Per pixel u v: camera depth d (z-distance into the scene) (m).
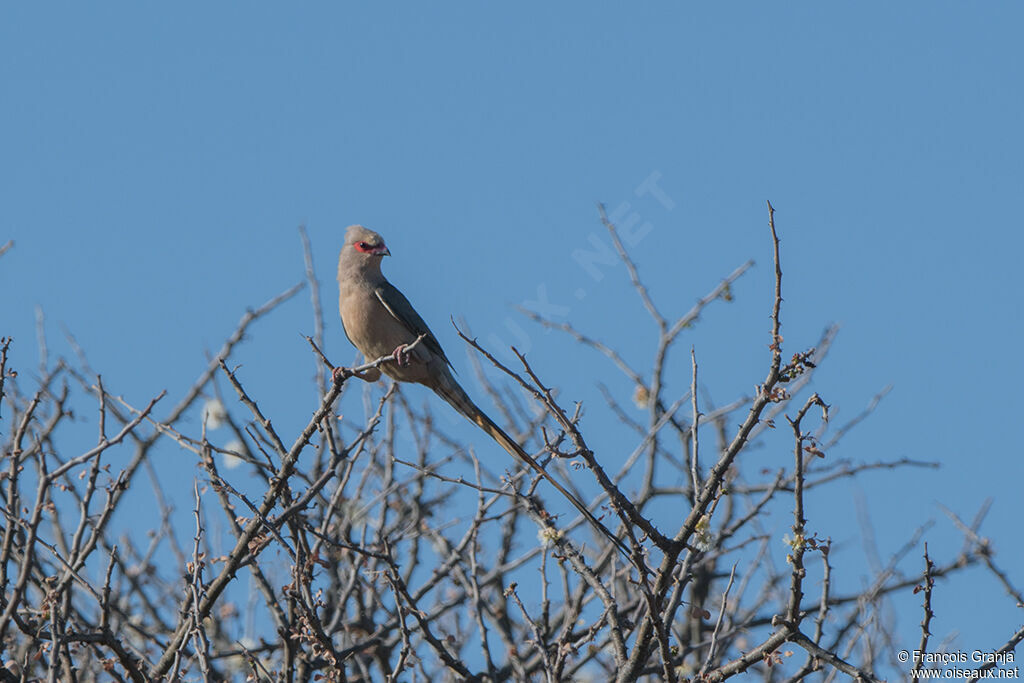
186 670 10.71
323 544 12.47
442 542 14.30
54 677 9.45
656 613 9.16
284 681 11.08
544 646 9.99
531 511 10.59
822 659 9.26
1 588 10.18
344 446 14.13
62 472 10.31
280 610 11.49
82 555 10.57
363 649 12.11
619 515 9.42
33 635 10.05
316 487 10.73
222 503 12.34
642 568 9.29
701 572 15.07
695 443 9.83
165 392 10.70
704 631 14.80
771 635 9.50
